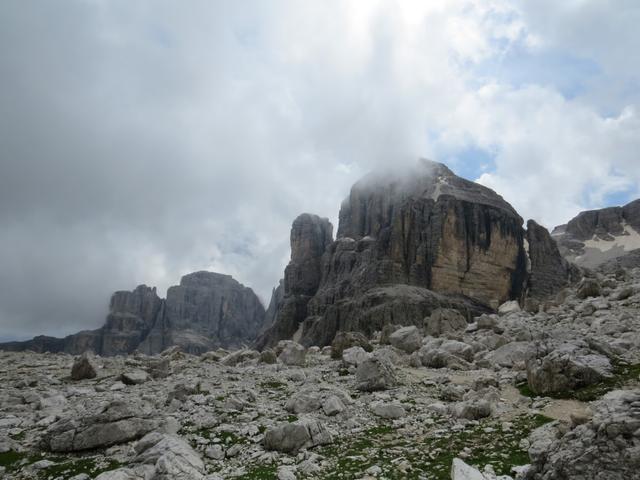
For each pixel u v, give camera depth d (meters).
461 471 13.45
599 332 32.31
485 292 140.25
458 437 18.27
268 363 42.25
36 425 22.56
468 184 177.88
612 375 21.97
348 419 22.19
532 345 27.69
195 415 23.09
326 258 188.88
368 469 15.60
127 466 17.03
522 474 13.36
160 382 33.44
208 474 16.30
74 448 19.08
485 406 20.80
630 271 63.66
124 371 35.88
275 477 15.59
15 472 17.42
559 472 11.90
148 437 18.52
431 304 119.69
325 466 16.53
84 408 24.23
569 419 17.36
